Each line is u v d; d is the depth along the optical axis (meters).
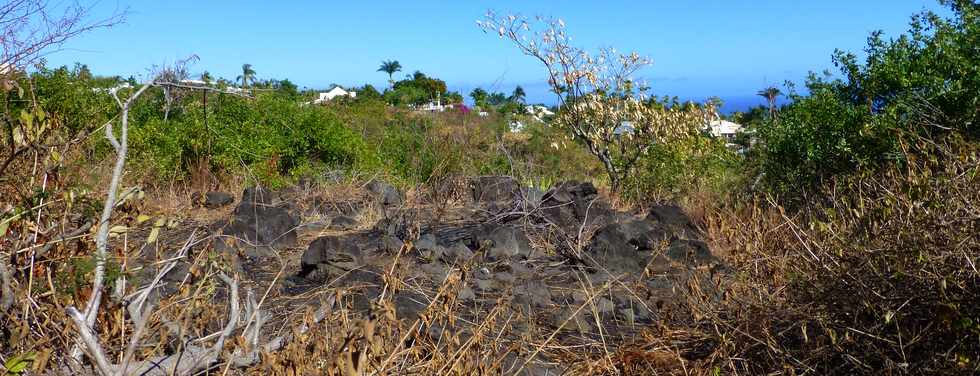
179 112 11.15
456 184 9.45
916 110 6.80
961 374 3.02
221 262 3.51
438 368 3.19
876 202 4.10
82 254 3.28
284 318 4.36
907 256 3.30
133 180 8.29
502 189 9.23
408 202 9.27
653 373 3.71
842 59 7.99
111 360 3.12
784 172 8.09
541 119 11.69
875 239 3.60
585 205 7.71
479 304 4.79
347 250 5.55
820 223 3.96
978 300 3.11
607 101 10.34
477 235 6.47
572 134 10.70
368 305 4.54
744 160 9.20
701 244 5.88
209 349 3.02
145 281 4.44
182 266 4.93
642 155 10.11
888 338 3.36
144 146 9.41
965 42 7.30
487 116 13.84
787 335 3.74
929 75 7.21
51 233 3.42
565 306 4.88
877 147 7.09
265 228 6.75
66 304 3.12
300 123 11.27
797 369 3.51
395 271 4.92
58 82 8.89
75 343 2.99
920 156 5.12
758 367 3.62
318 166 10.97
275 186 10.00
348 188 9.58
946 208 3.47
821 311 3.57
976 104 6.49
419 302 4.56
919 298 3.26
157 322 3.37
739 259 4.60
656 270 5.72
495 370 3.41
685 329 4.19
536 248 6.48
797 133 7.95
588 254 5.97
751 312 3.77
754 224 5.21
